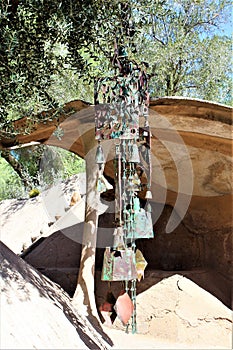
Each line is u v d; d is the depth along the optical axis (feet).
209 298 17.44
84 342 10.64
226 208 19.12
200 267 20.43
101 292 19.19
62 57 9.68
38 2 8.96
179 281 17.93
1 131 9.58
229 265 19.26
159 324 16.69
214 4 31.17
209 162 17.40
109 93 11.51
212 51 31.12
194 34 30.76
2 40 8.09
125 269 10.89
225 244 19.54
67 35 9.25
